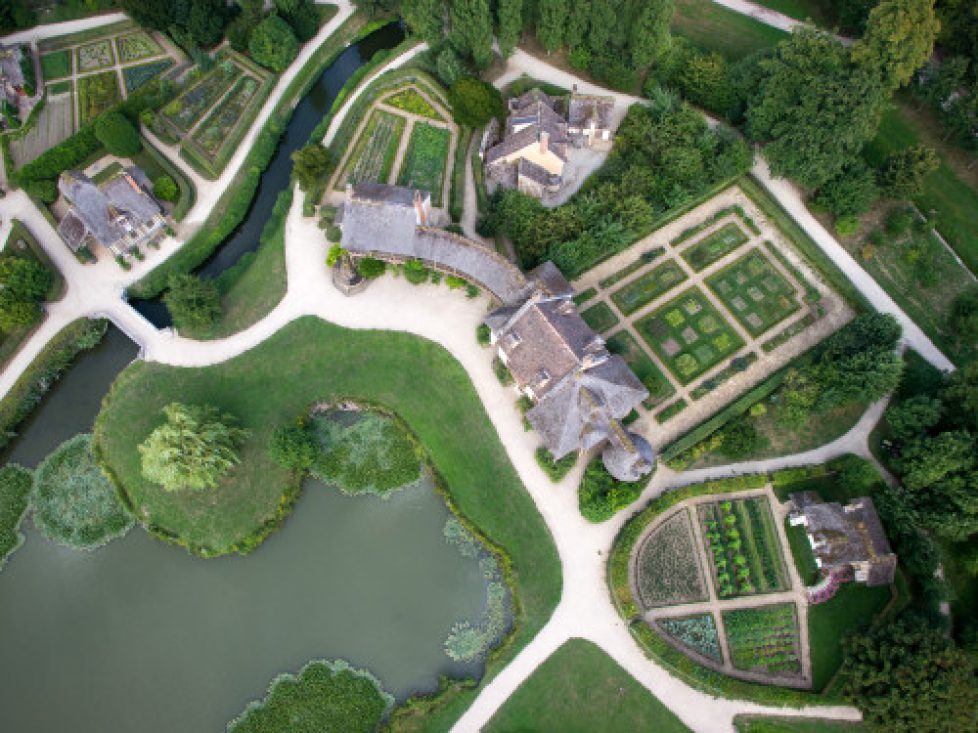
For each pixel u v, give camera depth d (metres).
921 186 87.81
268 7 108.12
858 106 81.88
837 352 81.12
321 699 72.31
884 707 63.09
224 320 87.81
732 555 76.25
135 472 80.75
